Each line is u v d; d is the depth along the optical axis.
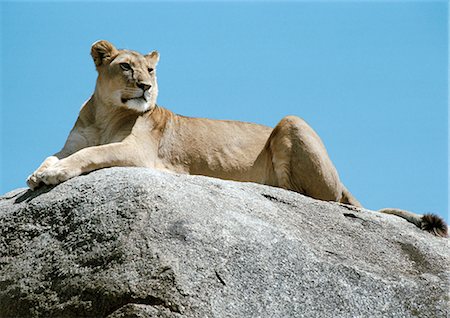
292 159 15.44
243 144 16.45
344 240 13.17
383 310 12.08
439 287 12.62
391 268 12.88
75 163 13.78
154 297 11.12
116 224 11.97
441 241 14.02
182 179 13.28
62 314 11.60
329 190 15.55
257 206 13.11
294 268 11.98
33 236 12.70
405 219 14.65
